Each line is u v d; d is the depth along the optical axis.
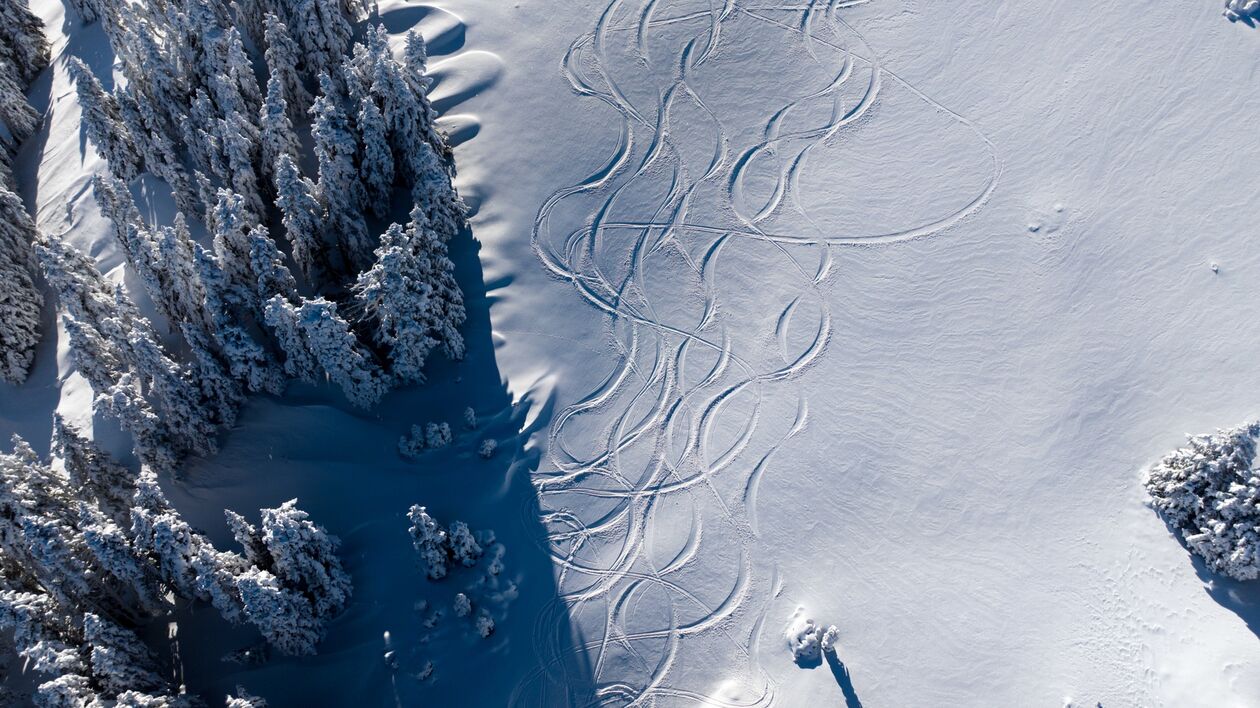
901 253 35.34
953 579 28.20
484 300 34.31
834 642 27.33
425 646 27.47
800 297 34.53
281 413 30.78
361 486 30.23
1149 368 31.28
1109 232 34.59
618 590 28.67
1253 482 25.31
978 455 30.38
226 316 29.06
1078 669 26.20
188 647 27.09
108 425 31.42
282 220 34.91
